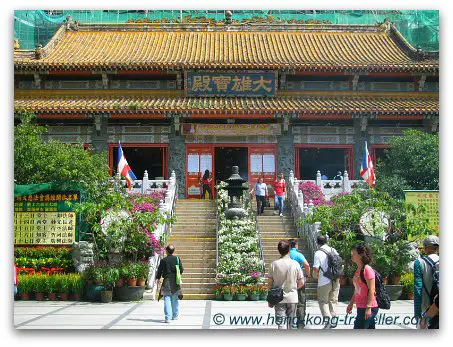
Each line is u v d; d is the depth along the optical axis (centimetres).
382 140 3847
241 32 4481
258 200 3106
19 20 4822
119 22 4919
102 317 1725
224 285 2267
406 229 2233
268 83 3862
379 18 5088
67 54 4012
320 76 3988
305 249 2578
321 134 3834
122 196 2506
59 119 3775
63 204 2427
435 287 1121
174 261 1670
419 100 3903
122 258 2292
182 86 3919
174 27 4481
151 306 2025
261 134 3800
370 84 4006
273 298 1237
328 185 3366
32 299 2200
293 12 5112
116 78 3959
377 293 1168
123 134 3791
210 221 2958
